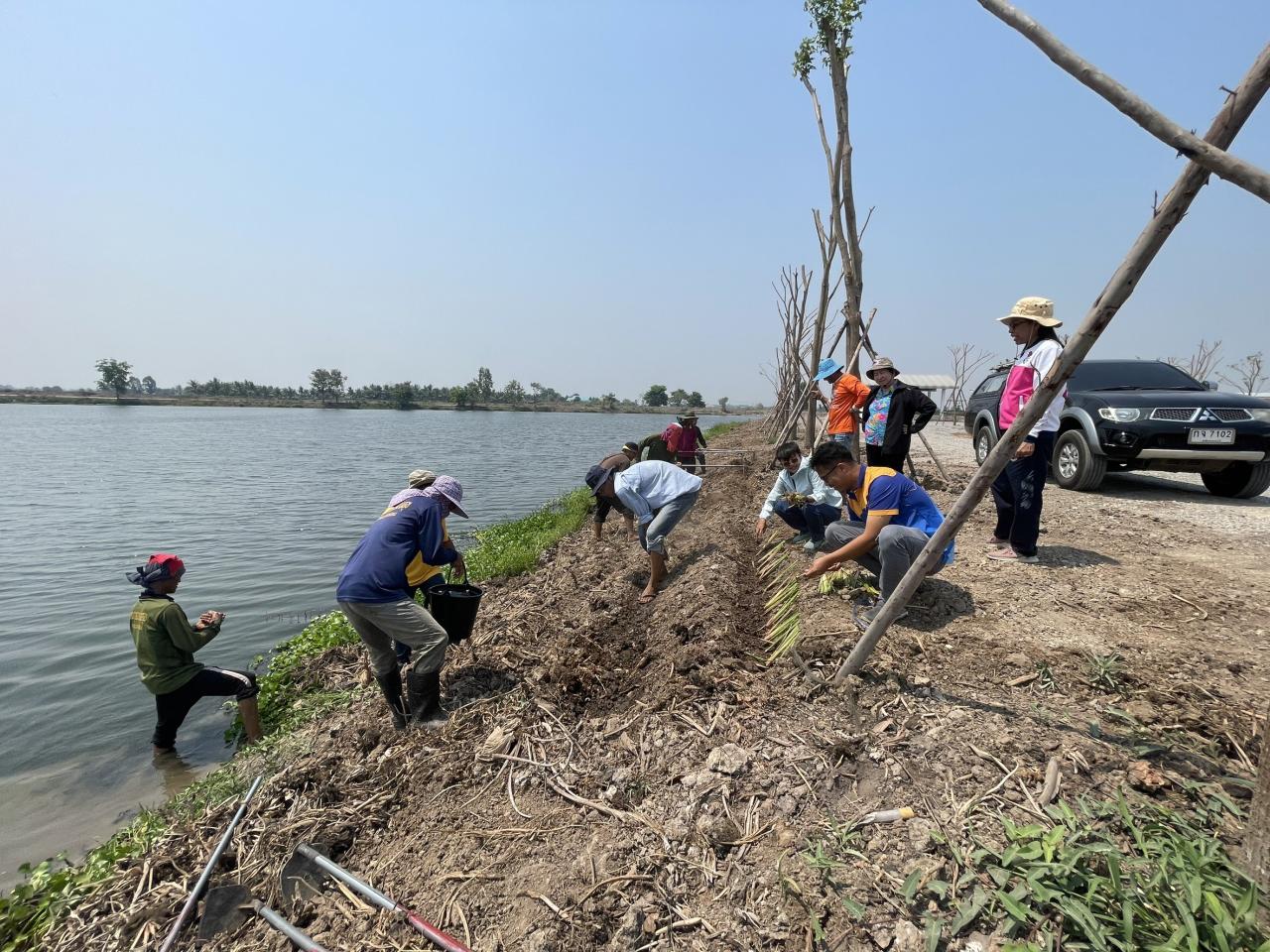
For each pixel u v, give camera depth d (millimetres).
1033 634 4113
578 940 2541
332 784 3967
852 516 5148
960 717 3248
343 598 4289
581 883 2795
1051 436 5316
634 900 2654
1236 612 4395
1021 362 5215
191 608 8625
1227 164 1748
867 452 7445
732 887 2590
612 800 3270
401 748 4242
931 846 2525
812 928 2326
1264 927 1938
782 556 6340
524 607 6824
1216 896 2029
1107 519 7137
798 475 6324
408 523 4609
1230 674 3520
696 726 3619
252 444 36844
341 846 3461
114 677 6543
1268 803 1975
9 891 3719
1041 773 2805
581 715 4262
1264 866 1987
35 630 7836
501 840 3188
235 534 13109
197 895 3250
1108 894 2143
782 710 3576
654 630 5496
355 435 46000
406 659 5637
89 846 4113
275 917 3027
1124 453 8055
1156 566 5402
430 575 5312
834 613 4672
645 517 6398
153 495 18234
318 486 20188
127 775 4918
